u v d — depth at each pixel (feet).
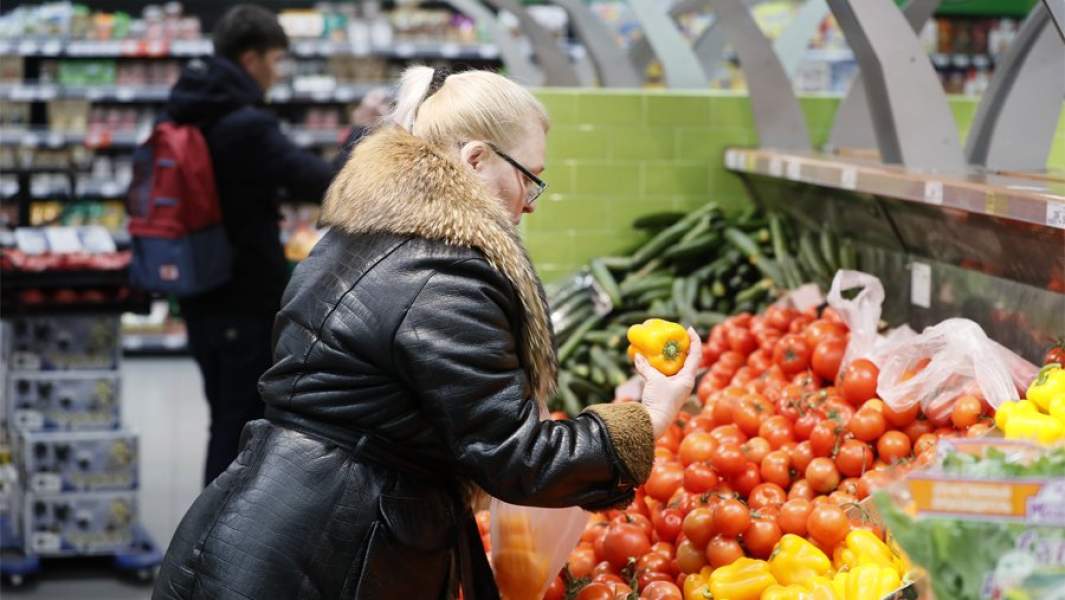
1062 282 9.16
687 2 18.72
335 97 33.01
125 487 17.85
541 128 7.54
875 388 9.62
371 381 7.01
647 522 9.22
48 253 17.79
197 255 16.37
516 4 19.24
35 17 32.22
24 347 17.75
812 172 12.22
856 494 8.77
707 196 15.99
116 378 18.01
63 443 17.62
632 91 15.80
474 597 7.58
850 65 31.40
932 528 5.33
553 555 8.39
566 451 6.84
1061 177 10.12
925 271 11.50
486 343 6.86
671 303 14.53
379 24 33.50
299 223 33.40
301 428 7.18
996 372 8.97
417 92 7.61
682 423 11.02
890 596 6.45
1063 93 11.35
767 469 9.20
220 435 17.06
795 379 10.73
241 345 16.97
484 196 7.16
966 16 31.68
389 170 7.17
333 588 6.98
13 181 32.27
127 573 17.81
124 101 33.60
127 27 32.83
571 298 14.96
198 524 7.25
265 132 16.40
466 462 6.86
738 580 7.94
